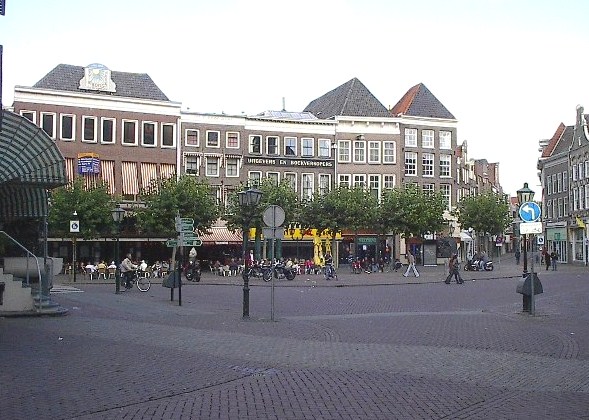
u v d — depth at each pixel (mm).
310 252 63250
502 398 9320
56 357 12305
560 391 9805
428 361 12148
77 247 53031
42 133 20359
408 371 11203
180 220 25531
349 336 15648
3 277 19422
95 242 53656
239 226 53500
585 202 69688
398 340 14969
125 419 8055
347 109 69125
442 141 73000
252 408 8609
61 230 46906
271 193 54281
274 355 12750
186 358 12312
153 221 49656
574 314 21000
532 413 8492
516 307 23656
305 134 66000
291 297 28359
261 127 63812
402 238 65625
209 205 51344
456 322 18641
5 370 11039
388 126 69562
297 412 8406
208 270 57438
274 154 64438
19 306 19531
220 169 61219
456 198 74000
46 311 19312
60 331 15961
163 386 9922
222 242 58562
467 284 38156
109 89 57062
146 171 57906
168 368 11344
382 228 59719
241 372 11039
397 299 27406
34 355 12500
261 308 23422
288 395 9359
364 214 57875
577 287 34594
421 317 20094
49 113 54281
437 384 10180
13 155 20203
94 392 9484
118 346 13656
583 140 70062
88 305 23156
